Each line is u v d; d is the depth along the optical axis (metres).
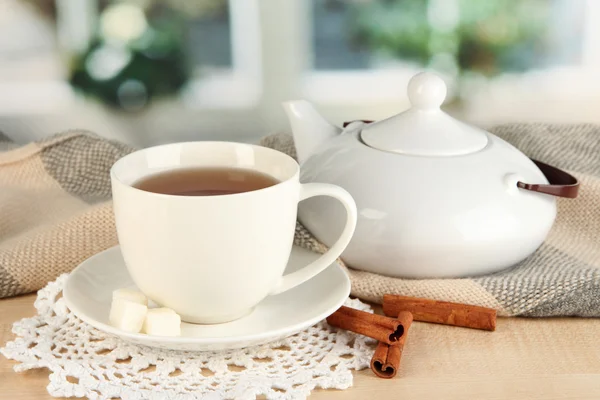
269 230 0.62
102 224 0.75
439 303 0.69
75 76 2.21
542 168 0.77
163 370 0.63
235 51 2.25
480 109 2.26
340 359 0.64
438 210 0.69
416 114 0.73
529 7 2.17
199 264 0.62
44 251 0.73
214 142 0.69
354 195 0.70
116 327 0.62
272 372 0.63
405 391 0.62
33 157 0.87
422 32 2.22
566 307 0.69
